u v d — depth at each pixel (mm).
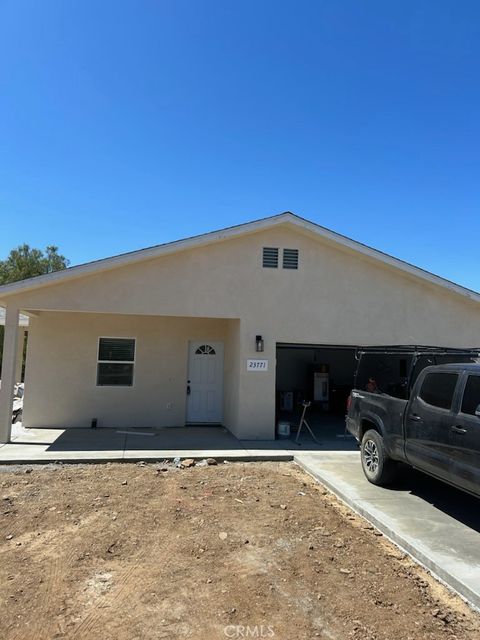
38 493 6980
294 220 11234
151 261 10961
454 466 5465
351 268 11766
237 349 11516
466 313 12180
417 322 11930
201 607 3910
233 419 11805
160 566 4648
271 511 6340
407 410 6582
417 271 11648
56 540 5242
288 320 11398
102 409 12969
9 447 10039
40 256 34000
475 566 4586
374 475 7461
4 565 4613
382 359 9758
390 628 3666
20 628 3574
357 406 8289
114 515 6051
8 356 10531
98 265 10469
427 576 4605
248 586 4270
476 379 5395
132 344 13289
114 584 4273
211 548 5086
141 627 3615
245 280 11305
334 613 3861
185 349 13406
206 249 11195
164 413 13203
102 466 8812
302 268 11555
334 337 11547
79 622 3664
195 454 9562
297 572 4566
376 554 5078
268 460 9586
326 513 6348
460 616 3900
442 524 5766
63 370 12898
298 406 18656
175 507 6387
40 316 12938
